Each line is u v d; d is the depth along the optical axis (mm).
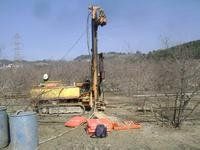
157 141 10133
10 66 25562
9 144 9766
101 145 9789
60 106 14141
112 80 23703
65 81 22109
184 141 10117
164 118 12766
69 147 9680
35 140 9383
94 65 13992
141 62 26781
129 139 10352
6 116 9672
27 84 21781
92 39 13953
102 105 14344
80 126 12031
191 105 15445
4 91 19578
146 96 17625
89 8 13766
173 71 13797
